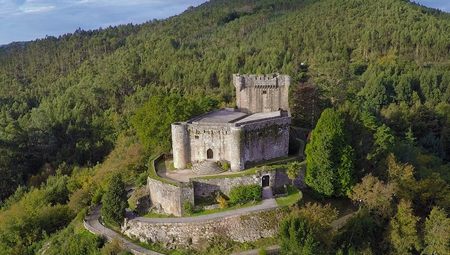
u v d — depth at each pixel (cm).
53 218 9175
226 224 6856
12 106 19012
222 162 8069
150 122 9631
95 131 16188
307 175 7694
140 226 7244
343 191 7631
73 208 9438
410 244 6662
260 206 7119
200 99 12381
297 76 13862
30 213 9381
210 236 6869
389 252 6669
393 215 7100
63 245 7669
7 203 11856
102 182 10162
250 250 6650
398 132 12656
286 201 7250
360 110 10388
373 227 6912
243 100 9769
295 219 6141
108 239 7369
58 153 15112
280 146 8538
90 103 18075
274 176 7619
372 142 8581
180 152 8356
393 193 7200
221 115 9194
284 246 6162
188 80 18275
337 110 8850
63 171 13762
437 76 17225
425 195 7725
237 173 7656
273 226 6844
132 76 19088
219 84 17888
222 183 7462
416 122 13362
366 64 19325
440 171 9750
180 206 7306
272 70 17338
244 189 7331
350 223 6862
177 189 7294
